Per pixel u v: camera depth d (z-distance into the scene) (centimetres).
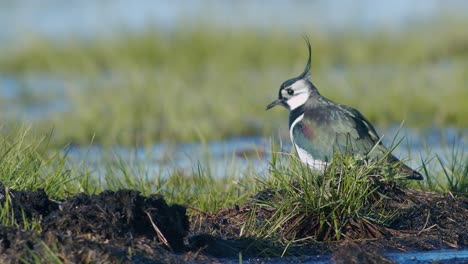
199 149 1499
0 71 2748
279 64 2633
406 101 1834
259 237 905
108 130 1700
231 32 2873
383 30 2830
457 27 2784
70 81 2336
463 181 1068
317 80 2089
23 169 974
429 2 3275
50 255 755
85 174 1070
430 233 944
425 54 2564
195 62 2709
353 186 932
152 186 1122
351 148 1038
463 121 1694
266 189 988
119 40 2861
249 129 1703
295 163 997
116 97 1959
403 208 981
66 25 3131
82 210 830
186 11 3069
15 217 847
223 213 998
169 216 852
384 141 1521
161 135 1655
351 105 1847
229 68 2541
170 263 807
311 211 929
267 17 3025
